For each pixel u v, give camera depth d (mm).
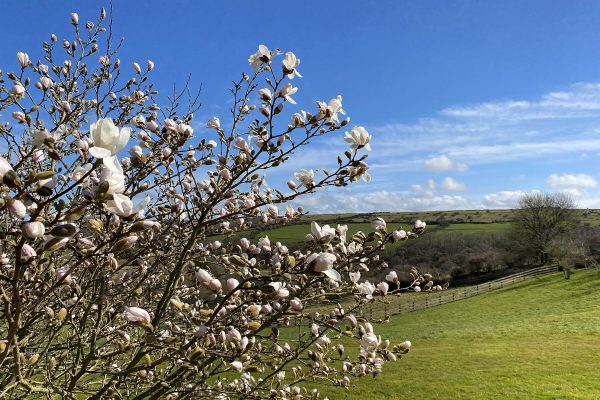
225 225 4023
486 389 13938
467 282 44344
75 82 4711
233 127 3848
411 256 43562
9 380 2961
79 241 2178
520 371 15672
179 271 3350
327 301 3395
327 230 2828
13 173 1475
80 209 1653
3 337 3500
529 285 37875
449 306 33812
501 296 35250
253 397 3658
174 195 3588
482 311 30859
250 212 3682
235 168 3172
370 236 3201
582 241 42281
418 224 3191
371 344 3098
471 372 15953
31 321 2869
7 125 3531
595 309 26906
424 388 14281
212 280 2328
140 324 2176
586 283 35406
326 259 2182
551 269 42938
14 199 1515
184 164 3340
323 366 3811
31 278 2361
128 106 4801
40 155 3098
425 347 21172
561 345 19297
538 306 30344
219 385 3814
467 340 22094
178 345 2682
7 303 1765
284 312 2803
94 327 2990
